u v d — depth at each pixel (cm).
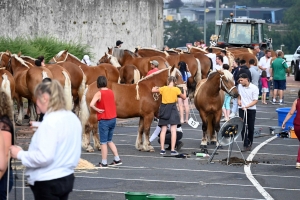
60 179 749
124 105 1638
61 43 3039
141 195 962
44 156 733
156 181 1302
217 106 1688
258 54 3500
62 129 744
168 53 3078
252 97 1700
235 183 1298
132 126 2159
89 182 1280
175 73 1669
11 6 3206
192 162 1531
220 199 1152
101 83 1420
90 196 1157
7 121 841
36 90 754
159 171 1410
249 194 1196
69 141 752
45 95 750
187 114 2238
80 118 1642
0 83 1892
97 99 1413
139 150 1680
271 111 2634
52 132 738
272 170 1452
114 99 1509
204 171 1421
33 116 2116
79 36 3378
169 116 1597
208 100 1677
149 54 2873
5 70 1936
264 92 2883
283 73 2858
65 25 3338
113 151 1455
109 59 2592
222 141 1526
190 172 1406
